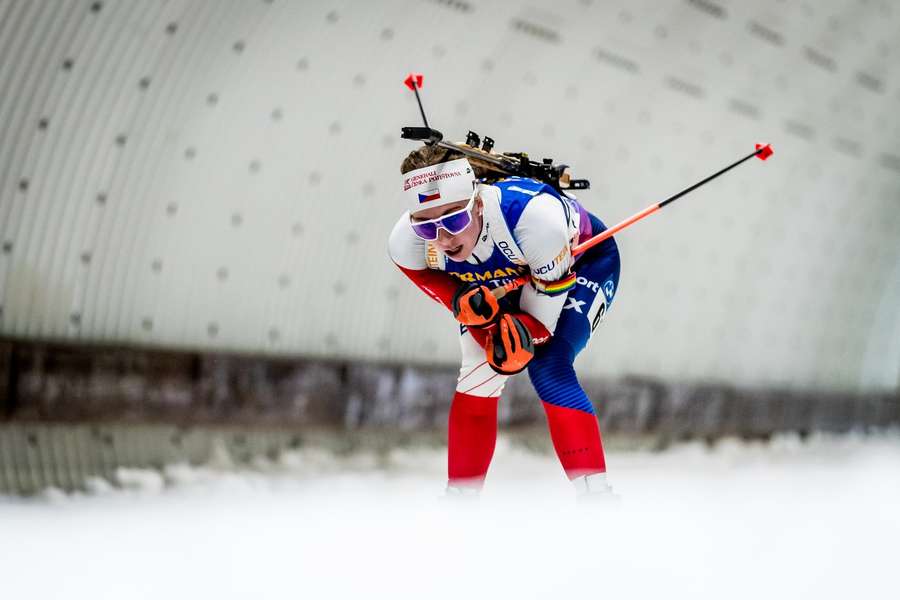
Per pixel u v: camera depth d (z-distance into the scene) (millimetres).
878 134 51812
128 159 28156
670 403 45125
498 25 34719
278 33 29641
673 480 29031
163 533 13875
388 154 34750
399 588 10469
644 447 44719
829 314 55188
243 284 32156
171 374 28906
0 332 26578
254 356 31094
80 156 27109
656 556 12281
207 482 28578
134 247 29062
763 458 46875
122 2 25984
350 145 33500
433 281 15203
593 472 13969
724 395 48094
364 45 32031
